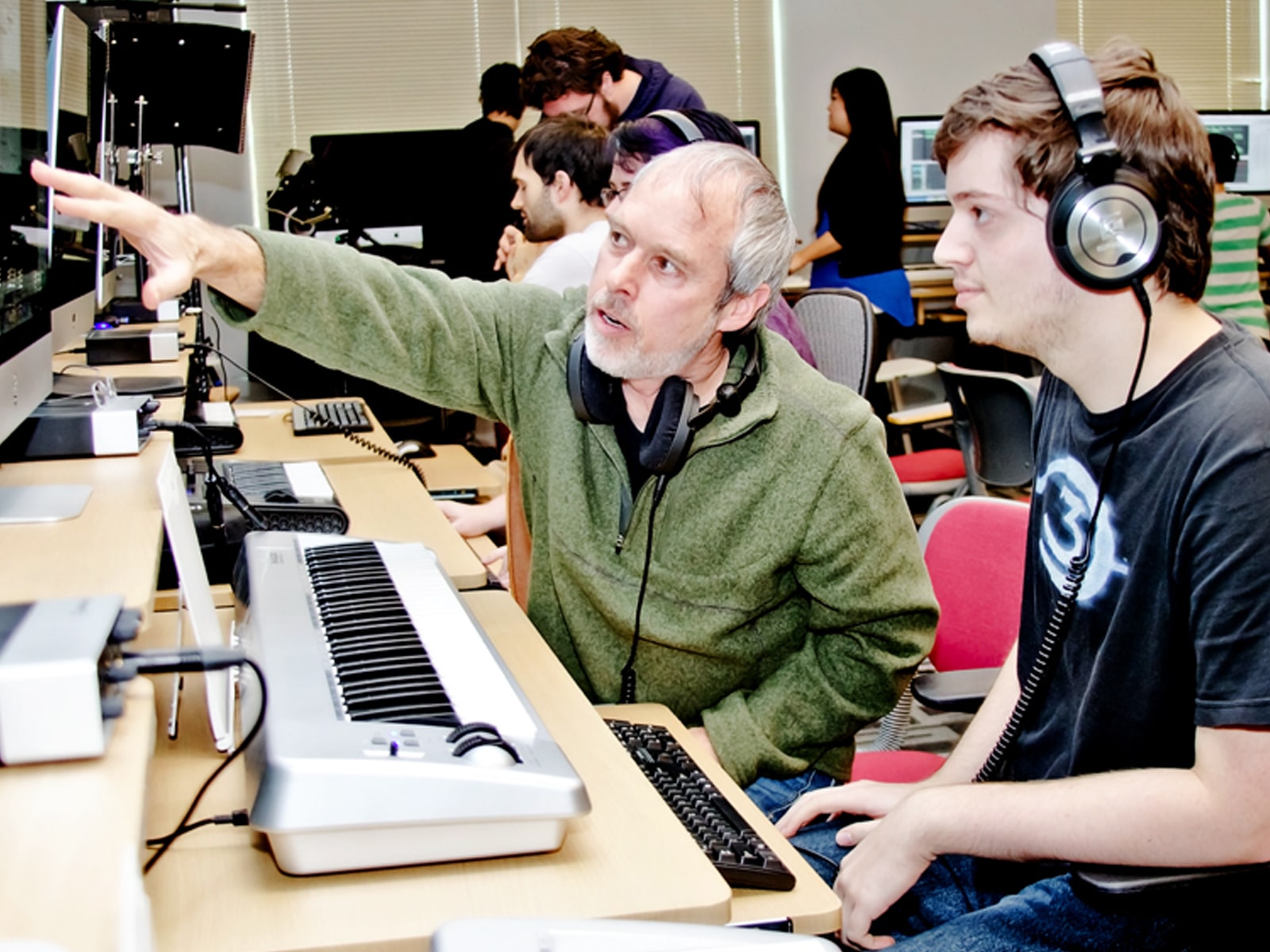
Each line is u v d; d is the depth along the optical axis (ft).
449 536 5.83
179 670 2.75
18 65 4.69
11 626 2.57
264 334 4.36
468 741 2.93
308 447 8.07
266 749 2.81
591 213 8.37
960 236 3.76
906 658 4.91
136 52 9.58
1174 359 3.60
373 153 13.30
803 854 4.39
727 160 4.48
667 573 4.81
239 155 17.08
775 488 4.78
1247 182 19.65
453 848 2.85
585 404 4.73
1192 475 3.44
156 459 5.12
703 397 4.86
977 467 12.21
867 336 8.82
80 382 6.89
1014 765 4.27
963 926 3.65
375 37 17.40
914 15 19.07
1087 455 3.85
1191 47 20.47
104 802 2.25
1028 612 4.33
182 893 2.75
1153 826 3.35
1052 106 3.49
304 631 3.61
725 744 4.75
